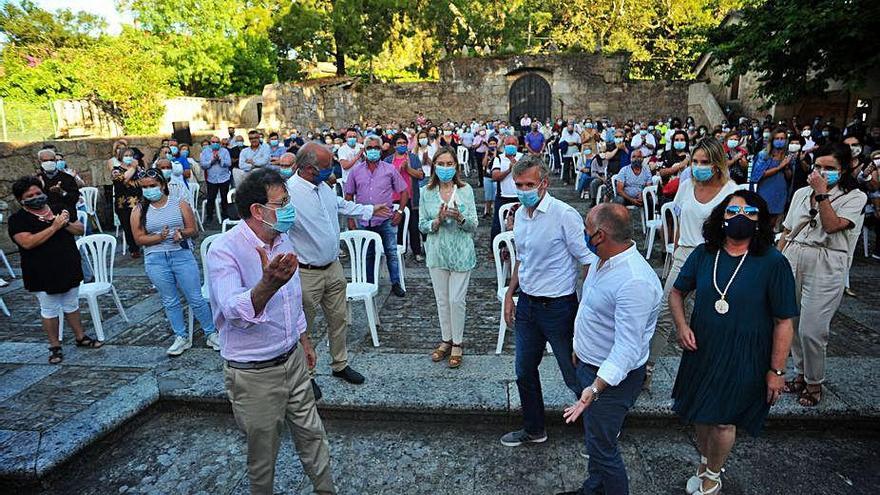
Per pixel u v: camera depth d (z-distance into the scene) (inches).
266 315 94.4
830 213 128.2
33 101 488.7
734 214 97.7
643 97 1004.6
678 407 108.6
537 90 1023.6
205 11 741.9
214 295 92.6
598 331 98.6
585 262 118.2
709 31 605.9
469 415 146.6
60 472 128.5
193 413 156.6
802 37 417.4
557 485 122.2
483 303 227.0
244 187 93.7
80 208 336.5
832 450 131.2
